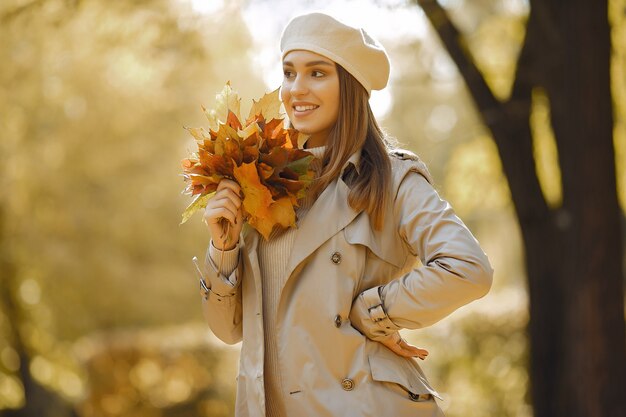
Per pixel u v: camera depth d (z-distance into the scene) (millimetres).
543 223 7910
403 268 2824
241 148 2689
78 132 13375
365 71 2834
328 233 2715
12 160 12828
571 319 6902
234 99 2830
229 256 2824
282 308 2736
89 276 14664
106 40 7801
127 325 16828
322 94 2822
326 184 2805
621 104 8836
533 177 7895
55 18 7371
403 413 2674
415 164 2793
